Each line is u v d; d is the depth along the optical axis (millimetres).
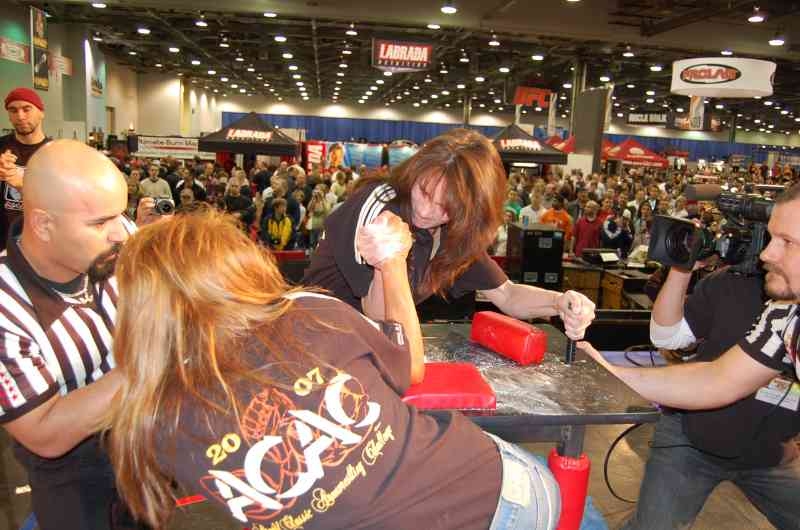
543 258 5480
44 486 1349
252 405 725
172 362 721
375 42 13109
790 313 1307
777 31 13289
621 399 1212
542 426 1185
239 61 23844
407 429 852
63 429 1027
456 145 1326
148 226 806
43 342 1206
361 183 1481
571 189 11734
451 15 13320
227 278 746
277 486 732
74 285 1262
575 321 1393
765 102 28172
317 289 900
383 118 42531
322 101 42188
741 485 1645
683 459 1625
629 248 7832
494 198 1354
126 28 17625
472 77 24438
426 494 828
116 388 1021
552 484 1024
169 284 719
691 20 12133
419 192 1336
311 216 8984
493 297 1745
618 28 13898
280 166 12023
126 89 26391
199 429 721
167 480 809
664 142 42094
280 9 12906
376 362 855
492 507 905
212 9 12773
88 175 1096
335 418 758
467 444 927
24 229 1184
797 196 1162
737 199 1510
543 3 13477
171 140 14281
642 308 4887
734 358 1389
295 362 754
